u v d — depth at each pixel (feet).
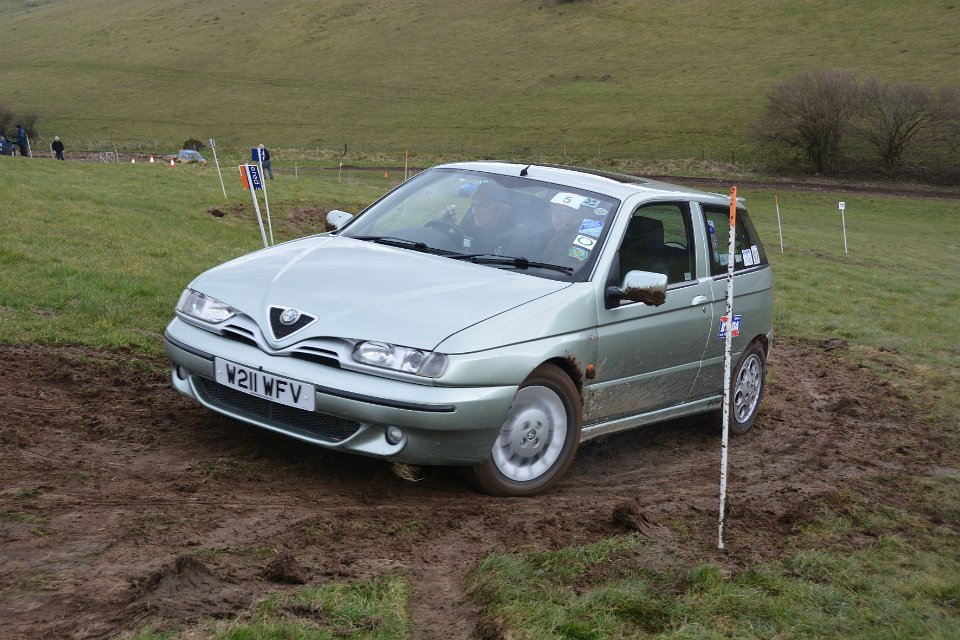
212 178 89.25
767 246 102.83
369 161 224.74
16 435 16.05
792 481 20.20
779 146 238.68
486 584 11.96
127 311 27.58
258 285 16.67
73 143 253.03
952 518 18.79
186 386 16.80
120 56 391.04
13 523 12.23
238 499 14.46
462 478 16.29
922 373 36.42
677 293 19.61
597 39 355.36
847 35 314.14
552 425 16.88
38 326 24.18
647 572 13.11
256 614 10.06
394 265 17.25
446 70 339.57
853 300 61.26
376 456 14.89
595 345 17.25
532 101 292.81
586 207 18.90
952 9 317.01
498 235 18.39
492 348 15.24
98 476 14.74
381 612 10.73
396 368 14.62
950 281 88.38
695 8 373.61
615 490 18.10
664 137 247.29
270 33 410.11
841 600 13.08
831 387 32.40
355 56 367.04
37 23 474.90
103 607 10.00
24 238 37.76
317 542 13.05
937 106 222.07
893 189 210.79
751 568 14.02
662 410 20.29
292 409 15.44
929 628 12.55
